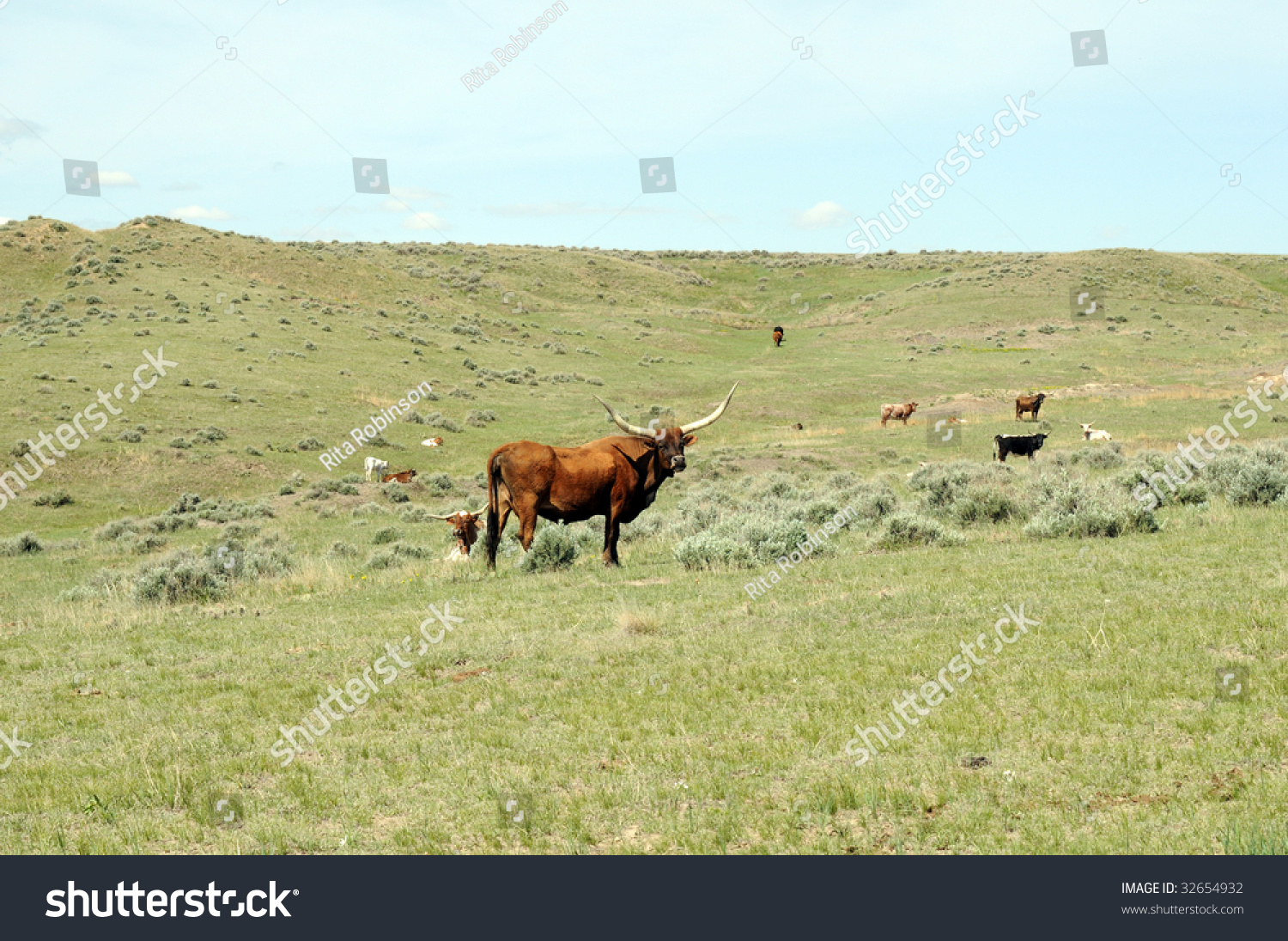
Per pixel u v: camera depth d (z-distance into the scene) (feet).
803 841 19.30
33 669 38.68
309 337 216.74
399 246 412.57
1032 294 316.60
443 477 132.77
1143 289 333.01
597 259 422.00
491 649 35.53
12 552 92.94
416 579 54.60
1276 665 26.25
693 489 113.19
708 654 32.48
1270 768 20.43
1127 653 28.40
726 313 342.85
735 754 23.54
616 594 44.04
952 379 217.15
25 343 183.01
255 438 145.79
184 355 184.65
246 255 288.92
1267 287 369.91
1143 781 20.43
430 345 235.81
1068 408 171.73
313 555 79.05
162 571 54.44
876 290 377.50
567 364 239.71
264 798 23.34
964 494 64.75
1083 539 48.44
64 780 25.31
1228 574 37.22
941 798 20.44
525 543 53.52
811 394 204.33
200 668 36.83
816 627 34.99
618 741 25.13
